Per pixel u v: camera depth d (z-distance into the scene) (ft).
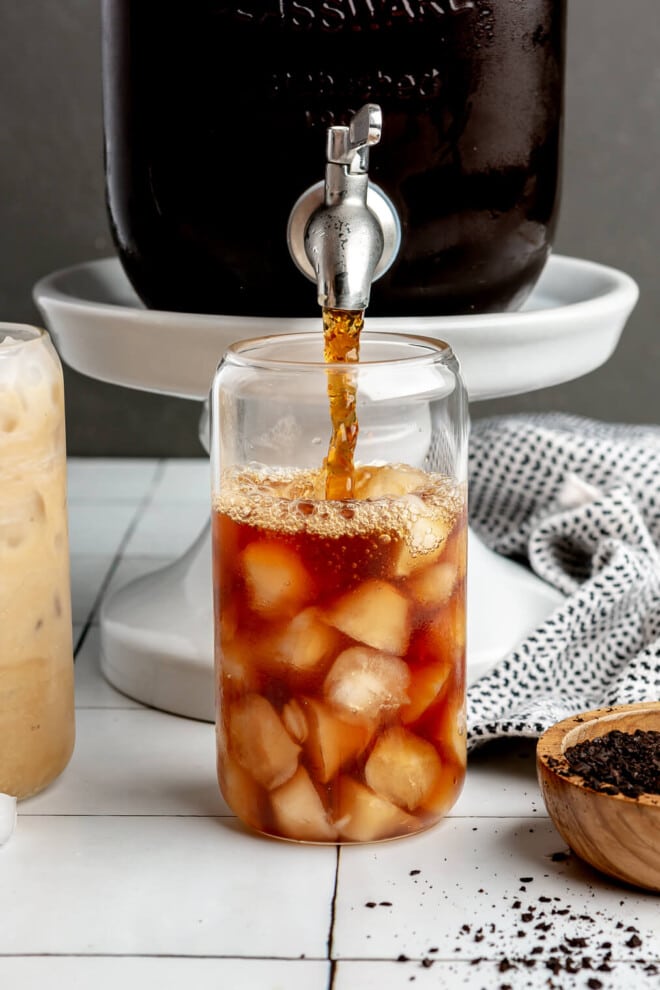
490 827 2.67
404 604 2.55
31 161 4.45
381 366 2.58
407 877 2.56
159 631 3.00
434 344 2.63
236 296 2.83
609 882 2.55
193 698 2.95
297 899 2.53
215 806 2.72
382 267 2.77
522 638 3.00
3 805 2.61
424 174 2.76
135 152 2.83
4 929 2.48
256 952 2.44
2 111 4.41
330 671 2.55
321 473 2.60
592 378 4.68
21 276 4.55
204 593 3.04
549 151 2.86
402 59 2.72
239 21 2.71
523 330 2.81
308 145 2.73
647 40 4.39
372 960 2.43
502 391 2.88
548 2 2.81
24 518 2.61
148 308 2.96
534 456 3.38
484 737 2.77
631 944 2.44
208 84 2.74
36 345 2.64
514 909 2.51
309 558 2.53
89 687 3.07
